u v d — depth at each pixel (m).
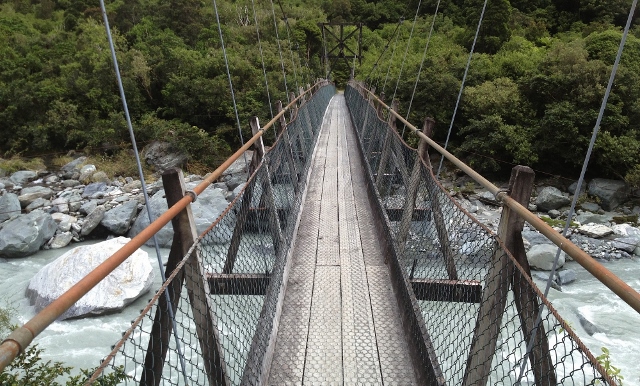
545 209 10.98
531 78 12.83
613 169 11.48
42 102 16.48
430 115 14.16
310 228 3.51
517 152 12.29
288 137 3.82
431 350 1.70
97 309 5.48
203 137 14.83
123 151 14.81
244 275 2.14
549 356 1.31
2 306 5.87
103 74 16.58
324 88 12.02
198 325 1.52
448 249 2.11
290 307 2.39
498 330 1.44
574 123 11.74
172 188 1.47
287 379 1.86
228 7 26.59
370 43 28.30
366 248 3.13
